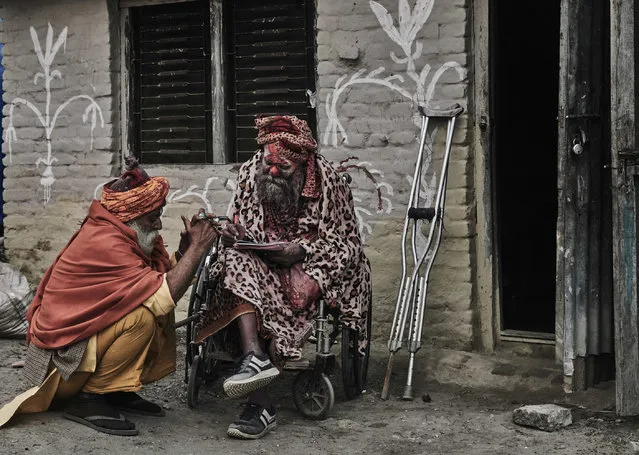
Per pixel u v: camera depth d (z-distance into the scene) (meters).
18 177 7.68
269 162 5.09
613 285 5.22
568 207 5.34
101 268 4.71
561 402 5.42
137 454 4.47
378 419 5.20
